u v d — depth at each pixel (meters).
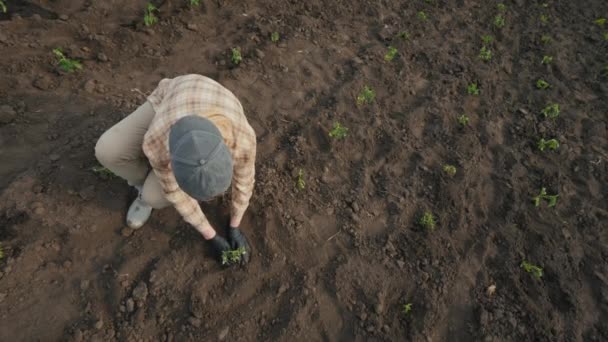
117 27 4.76
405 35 5.70
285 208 3.62
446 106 4.91
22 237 2.99
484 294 3.40
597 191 4.34
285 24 5.49
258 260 3.28
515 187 4.19
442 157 4.39
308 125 4.32
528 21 6.60
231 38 5.07
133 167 3.04
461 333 3.19
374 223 3.73
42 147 3.49
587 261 3.71
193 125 1.83
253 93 4.56
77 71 4.17
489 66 5.61
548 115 5.00
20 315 2.72
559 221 3.97
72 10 4.77
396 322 3.18
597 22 6.75
